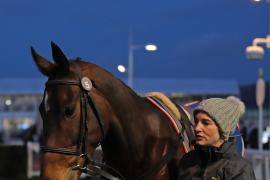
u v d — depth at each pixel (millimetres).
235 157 3312
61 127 3434
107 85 3832
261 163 12211
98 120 3656
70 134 3453
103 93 3789
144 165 4070
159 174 4121
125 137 3941
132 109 4004
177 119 4379
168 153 4160
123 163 4012
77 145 3482
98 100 3699
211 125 3324
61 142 3428
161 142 4148
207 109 3320
